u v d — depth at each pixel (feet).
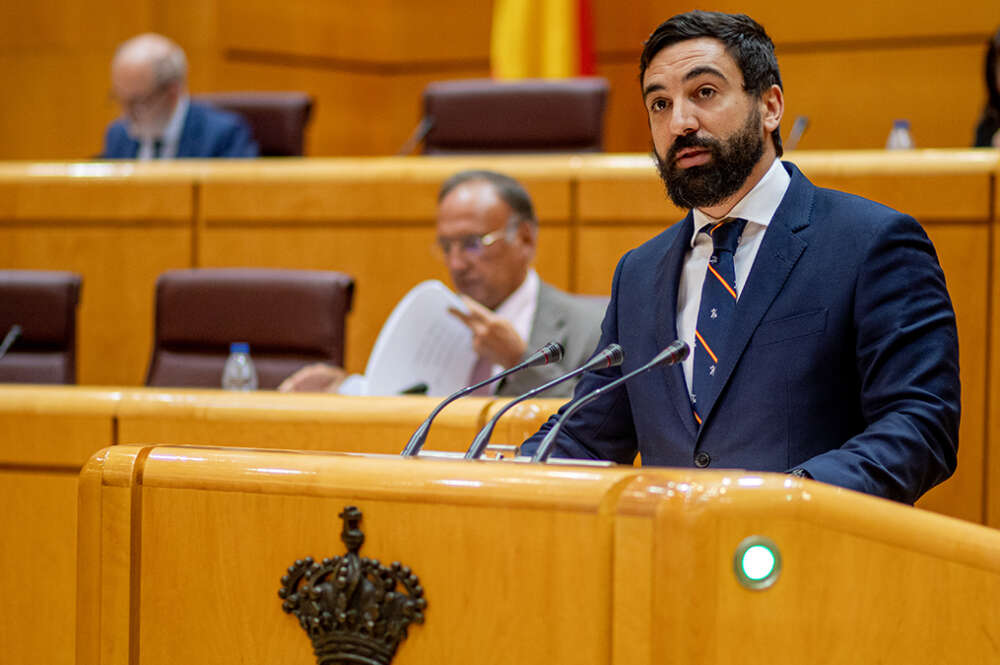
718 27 15.29
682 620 9.95
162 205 37.99
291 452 12.13
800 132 39.09
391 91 61.93
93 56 57.77
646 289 16.46
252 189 37.24
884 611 10.37
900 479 13.07
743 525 10.10
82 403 21.39
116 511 12.15
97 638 12.17
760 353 14.89
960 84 52.70
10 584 21.53
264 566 11.65
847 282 14.69
